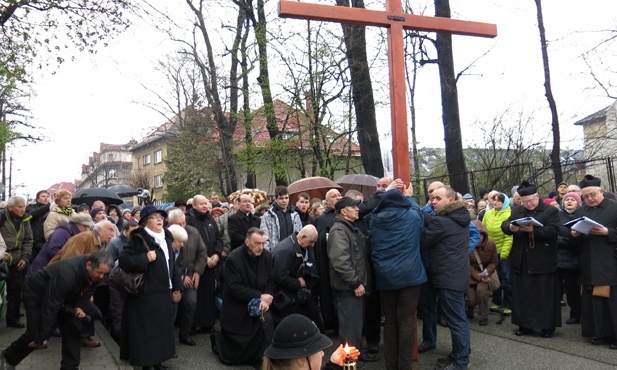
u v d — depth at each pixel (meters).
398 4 5.52
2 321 7.66
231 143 18.58
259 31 15.32
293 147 15.78
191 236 6.47
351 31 13.40
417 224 4.92
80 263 4.57
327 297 6.05
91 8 7.99
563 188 9.18
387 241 4.85
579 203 7.06
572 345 5.89
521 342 6.08
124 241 6.32
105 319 7.12
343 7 5.26
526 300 6.26
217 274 7.45
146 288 5.00
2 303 6.90
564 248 6.91
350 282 4.90
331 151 15.30
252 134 16.88
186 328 6.34
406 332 4.83
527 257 6.23
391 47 5.50
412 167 19.81
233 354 5.46
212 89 18.23
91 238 5.28
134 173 45.19
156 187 47.34
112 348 6.18
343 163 16.05
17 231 6.95
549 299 6.16
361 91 13.53
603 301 5.85
